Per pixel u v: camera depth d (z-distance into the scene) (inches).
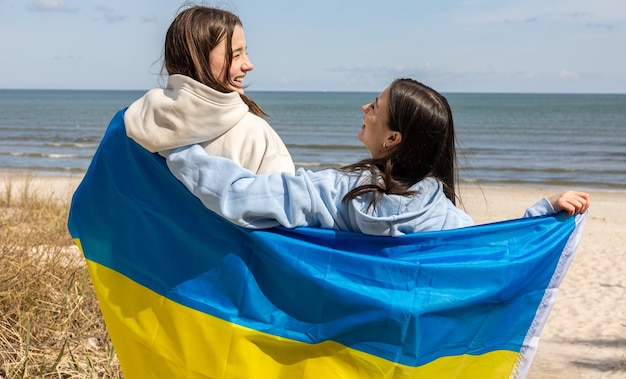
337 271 106.8
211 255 109.9
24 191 472.7
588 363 239.3
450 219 112.7
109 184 118.6
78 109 3831.2
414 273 107.0
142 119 108.5
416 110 108.7
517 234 113.2
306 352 108.4
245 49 116.5
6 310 177.3
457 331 110.0
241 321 108.9
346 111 3878.0
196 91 105.0
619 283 361.1
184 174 106.0
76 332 182.2
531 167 1134.4
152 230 114.3
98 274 119.0
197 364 111.0
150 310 114.1
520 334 114.2
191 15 111.0
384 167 108.8
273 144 112.4
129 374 118.2
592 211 665.0
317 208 105.2
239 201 103.0
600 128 2395.4
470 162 1187.3
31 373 162.2
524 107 4803.2
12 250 200.4
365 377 108.0
